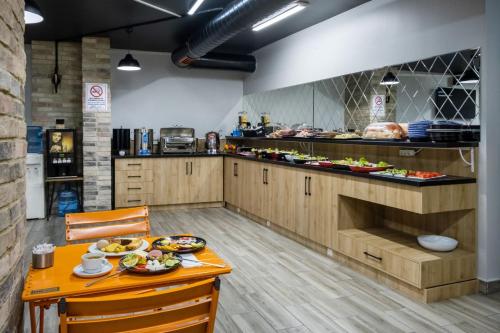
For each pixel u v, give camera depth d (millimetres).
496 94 3533
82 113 7234
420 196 3357
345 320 3047
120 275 1829
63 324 1239
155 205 7305
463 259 3525
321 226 4680
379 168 4070
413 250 3693
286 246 5051
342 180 4316
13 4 1386
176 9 5129
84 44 6703
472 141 3586
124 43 7258
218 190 7723
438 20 3914
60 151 6711
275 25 6020
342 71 5355
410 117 4289
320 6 5043
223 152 7820
